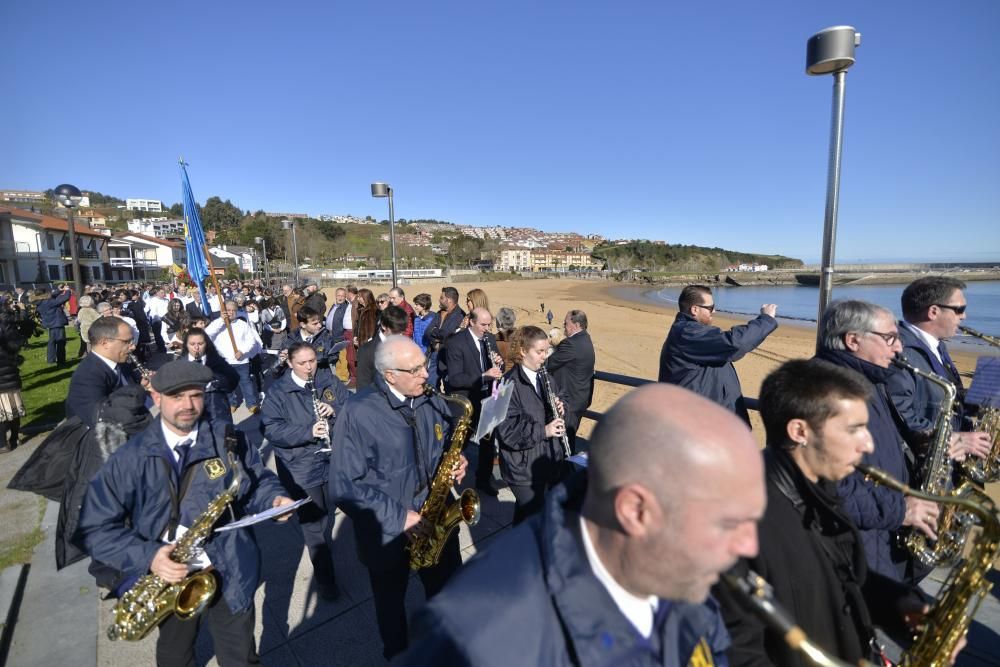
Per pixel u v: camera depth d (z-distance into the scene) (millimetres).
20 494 5000
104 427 2764
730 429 969
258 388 8523
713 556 952
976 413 3160
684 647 1200
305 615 3287
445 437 3361
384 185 10383
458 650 987
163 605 2152
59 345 12672
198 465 2385
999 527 1587
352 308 8773
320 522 3469
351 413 2705
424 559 2812
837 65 3080
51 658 2859
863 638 1620
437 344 7449
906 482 2377
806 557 1562
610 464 1008
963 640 1639
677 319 3732
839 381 1650
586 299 47500
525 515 3521
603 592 1053
